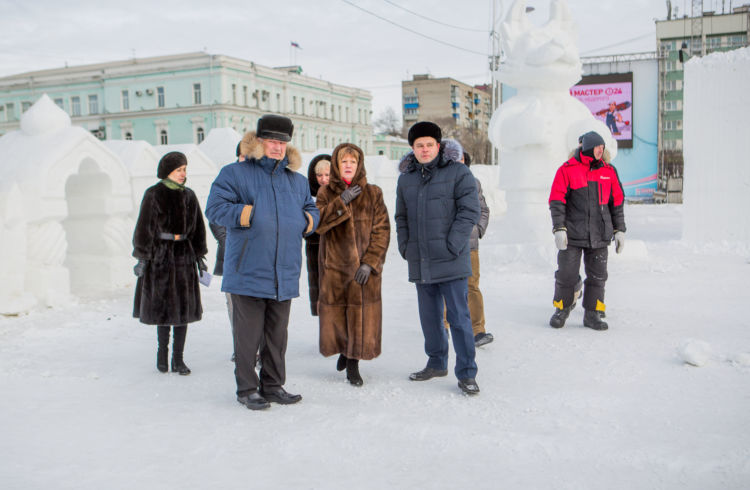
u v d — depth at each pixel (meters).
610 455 2.98
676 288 7.64
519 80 10.27
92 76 68.62
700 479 2.72
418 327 6.01
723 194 11.95
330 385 4.30
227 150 10.67
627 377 4.21
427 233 4.13
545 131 9.72
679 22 52.81
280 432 3.39
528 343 5.24
